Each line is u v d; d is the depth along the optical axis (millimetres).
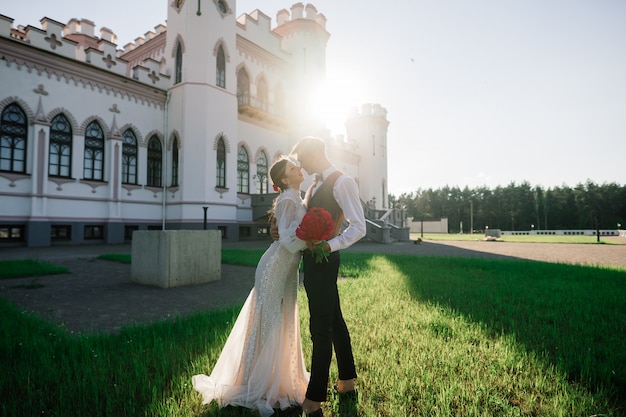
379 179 38812
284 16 29922
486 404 2020
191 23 20062
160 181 20438
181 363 2643
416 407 2051
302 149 2363
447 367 2525
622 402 2107
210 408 2035
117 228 17922
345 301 4641
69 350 2809
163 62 23609
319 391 2004
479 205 92438
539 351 2859
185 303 5066
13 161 14961
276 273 2258
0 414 1905
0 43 14578
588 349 2771
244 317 2291
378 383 2344
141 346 2885
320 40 30422
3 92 14648
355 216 2162
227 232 21000
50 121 15953
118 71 18609
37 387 2277
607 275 7055
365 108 38344
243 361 2203
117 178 18141
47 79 15930
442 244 21219
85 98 17219
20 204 15000
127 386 2246
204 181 19797
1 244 14492
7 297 5359
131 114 19047
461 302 4645
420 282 6168
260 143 25500
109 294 5695
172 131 20344
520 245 20641
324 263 2148
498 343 2998
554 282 6246
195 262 6750
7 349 2783
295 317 2348
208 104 20141
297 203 2270
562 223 85250
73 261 9977
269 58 26453
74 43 16922
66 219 16312
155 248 6484
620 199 81750
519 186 90688
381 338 3154
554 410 1950
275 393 2074
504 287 5684
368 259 10195
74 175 16703
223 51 21469
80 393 2127
